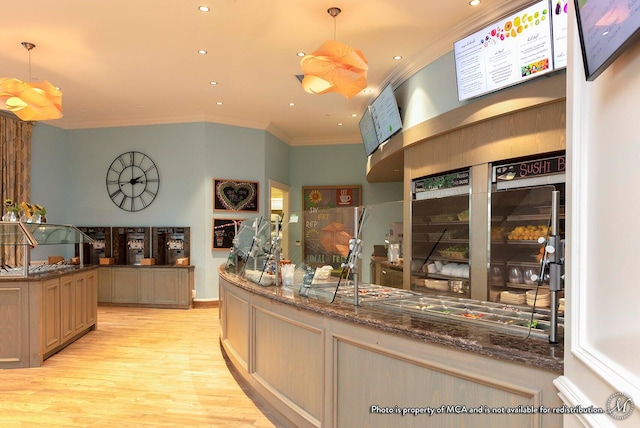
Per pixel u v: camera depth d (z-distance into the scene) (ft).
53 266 16.76
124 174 24.63
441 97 14.56
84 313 17.08
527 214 6.28
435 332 6.03
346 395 7.51
